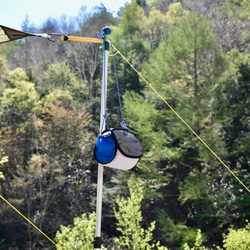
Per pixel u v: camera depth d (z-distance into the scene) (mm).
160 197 14414
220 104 12961
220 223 12680
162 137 13359
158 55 14406
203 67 14039
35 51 24422
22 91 17297
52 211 15438
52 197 15398
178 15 22797
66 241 5418
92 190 16094
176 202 14070
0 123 17406
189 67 13828
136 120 14055
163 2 26484
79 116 16031
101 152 2779
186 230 12148
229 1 19484
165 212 13898
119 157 2770
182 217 14023
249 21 17203
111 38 20719
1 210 15078
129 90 18469
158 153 13188
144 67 15000
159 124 14164
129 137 2844
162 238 13500
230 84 13383
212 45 13656
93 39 3236
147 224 14383
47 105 16656
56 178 15133
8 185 15688
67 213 15453
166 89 13766
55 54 24234
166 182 14422
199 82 13609
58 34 3119
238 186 11992
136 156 2760
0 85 19203
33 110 16969
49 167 15305
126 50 19625
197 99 12695
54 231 15000
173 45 13680
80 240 5305
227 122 13508
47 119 17797
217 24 18281
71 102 18375
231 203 12039
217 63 13352
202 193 12430
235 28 17547
